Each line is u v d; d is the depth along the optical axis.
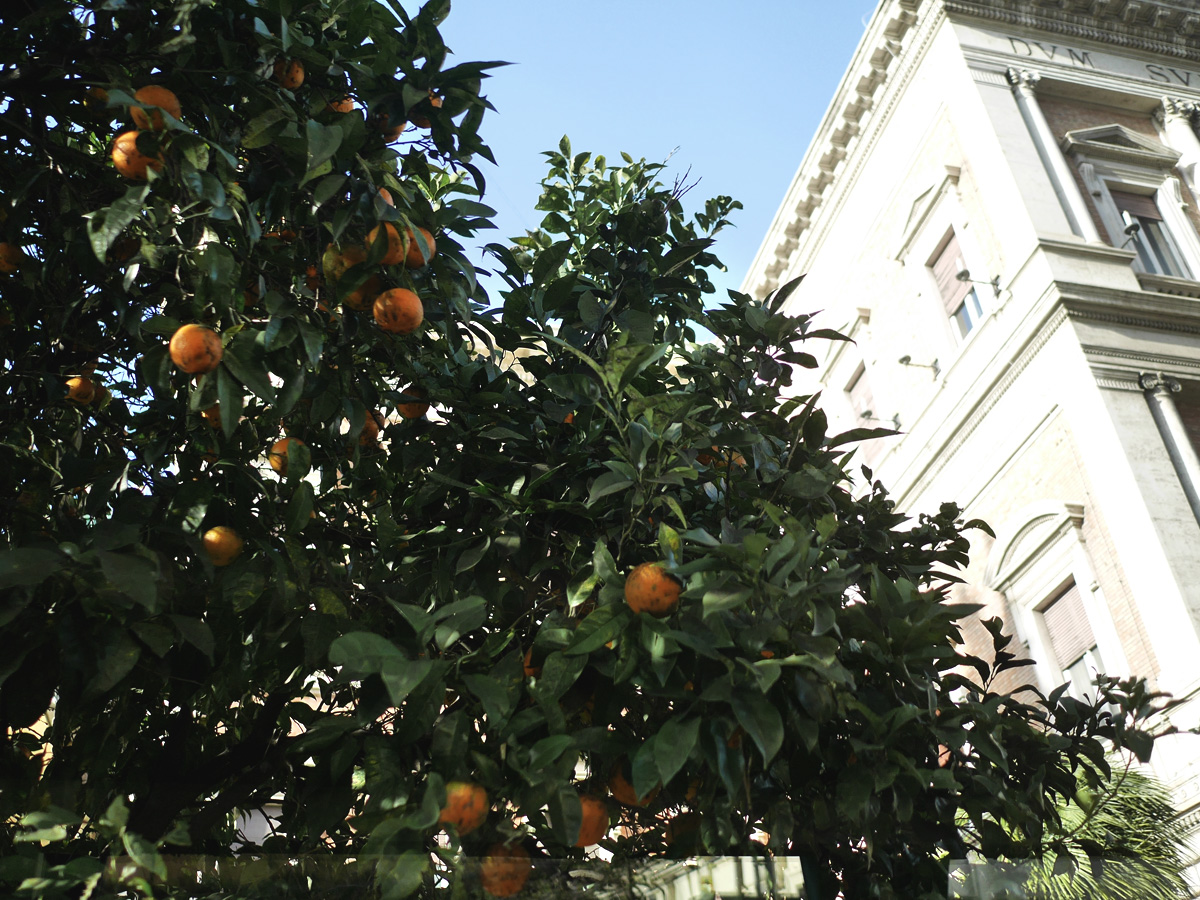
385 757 1.95
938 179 15.35
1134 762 9.92
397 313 2.44
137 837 1.54
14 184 2.68
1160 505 11.18
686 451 2.59
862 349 17.34
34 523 2.48
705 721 1.96
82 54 2.44
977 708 2.51
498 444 2.77
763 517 2.79
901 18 16.27
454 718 1.90
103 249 2.00
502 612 2.57
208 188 2.21
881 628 2.41
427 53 2.61
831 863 2.57
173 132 2.24
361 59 2.71
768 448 3.12
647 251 3.37
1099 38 16.12
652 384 3.07
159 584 2.02
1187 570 10.73
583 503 2.53
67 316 2.63
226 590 2.23
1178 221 14.61
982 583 13.51
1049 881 3.06
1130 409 11.92
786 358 3.26
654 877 2.22
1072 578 12.14
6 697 2.15
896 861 2.62
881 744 2.16
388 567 2.82
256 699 3.24
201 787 2.63
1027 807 2.69
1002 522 13.36
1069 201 13.87
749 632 1.98
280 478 2.68
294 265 2.62
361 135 2.37
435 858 2.18
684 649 2.03
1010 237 13.66
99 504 2.30
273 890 2.33
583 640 1.97
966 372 14.35
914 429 15.37
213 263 2.22
